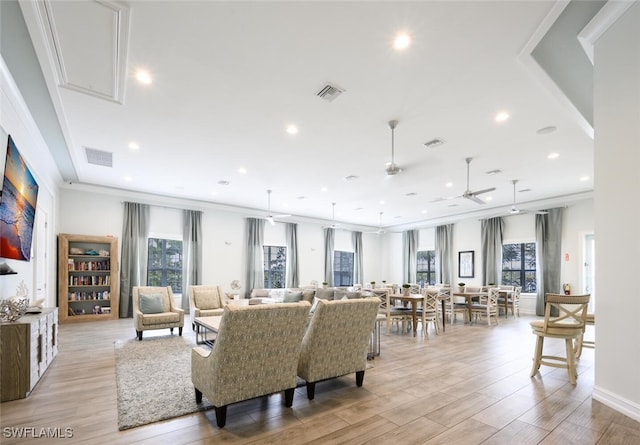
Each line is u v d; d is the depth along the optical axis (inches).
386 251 535.2
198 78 124.0
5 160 129.0
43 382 135.6
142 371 149.3
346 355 127.3
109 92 132.3
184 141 186.2
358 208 389.1
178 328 251.6
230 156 211.2
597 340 108.7
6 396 116.2
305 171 243.3
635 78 95.7
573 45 109.3
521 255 368.8
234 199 345.7
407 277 488.7
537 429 97.6
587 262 313.9
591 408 109.7
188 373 146.9
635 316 96.0
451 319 311.6
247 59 112.7
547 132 169.9
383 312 256.7
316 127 166.6
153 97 137.6
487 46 105.1
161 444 88.9
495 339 229.8
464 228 422.9
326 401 118.5
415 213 417.7
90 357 172.7
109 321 279.9
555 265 329.7
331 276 465.1
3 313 121.2
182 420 102.6
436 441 91.4
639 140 94.7
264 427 98.6
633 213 96.3
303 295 274.8
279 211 409.1
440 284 414.9
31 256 176.2
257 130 170.7
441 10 90.6
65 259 269.4
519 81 124.4
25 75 123.6
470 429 98.1
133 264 311.0
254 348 100.7
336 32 99.5
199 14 92.1
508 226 377.4
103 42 103.2
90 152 205.0
